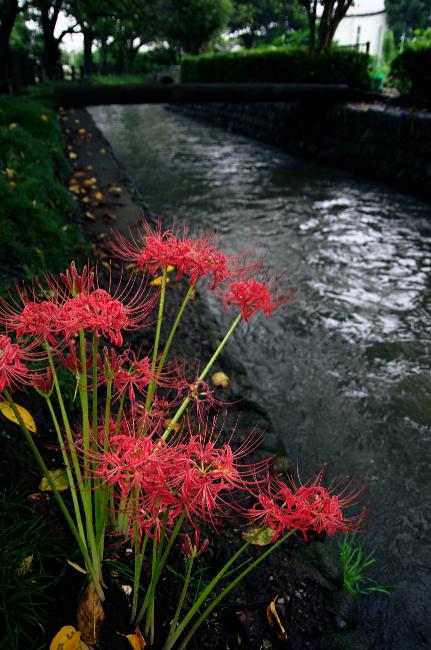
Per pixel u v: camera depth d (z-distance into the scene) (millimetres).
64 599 1696
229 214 7805
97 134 11039
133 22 22891
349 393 3719
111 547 1853
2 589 1544
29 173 5281
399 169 9477
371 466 3064
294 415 3477
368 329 4551
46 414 2412
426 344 4344
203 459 1135
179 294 4445
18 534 1794
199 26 32625
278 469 2734
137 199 6977
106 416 1429
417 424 3422
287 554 2201
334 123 11711
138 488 1194
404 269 5789
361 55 12766
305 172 10812
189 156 12508
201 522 2221
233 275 1594
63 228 4586
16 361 1243
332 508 1207
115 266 4426
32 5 18156
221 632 1816
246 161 12000
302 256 6121
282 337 4395
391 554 2512
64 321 1252
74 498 1521
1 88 13789
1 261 3447
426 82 10102
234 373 3623
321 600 2033
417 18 41719
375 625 2158
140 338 3521
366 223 7363
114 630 1652
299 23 51156
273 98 12000
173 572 1913
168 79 21172
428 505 2801
